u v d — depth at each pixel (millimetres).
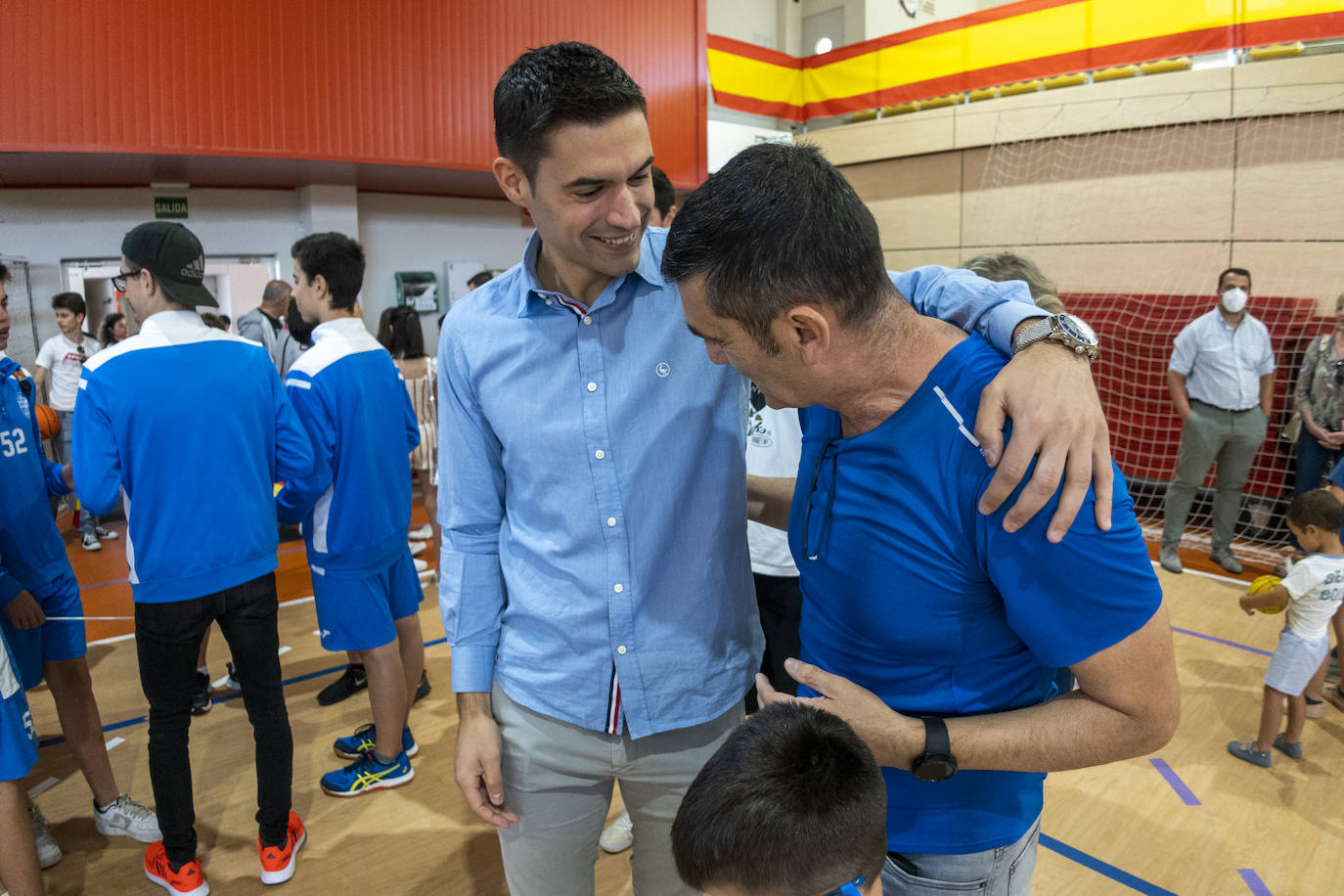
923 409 834
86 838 2436
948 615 875
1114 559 753
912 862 1016
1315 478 4672
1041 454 722
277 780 2188
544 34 5773
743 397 1264
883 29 8711
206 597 1988
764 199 758
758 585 2074
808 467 1001
